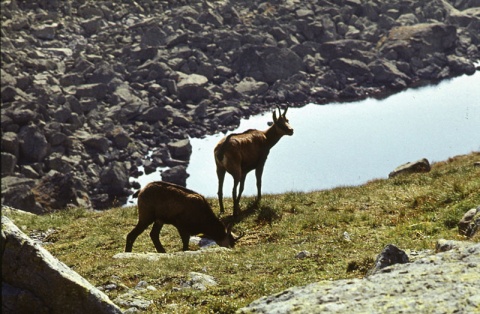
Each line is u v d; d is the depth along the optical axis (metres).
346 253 65.94
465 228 68.25
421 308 25.89
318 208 95.88
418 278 28.97
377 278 29.55
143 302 53.59
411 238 72.19
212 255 70.69
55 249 89.62
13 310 37.97
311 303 27.64
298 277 57.22
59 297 38.41
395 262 47.78
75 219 108.56
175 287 57.47
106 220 101.69
